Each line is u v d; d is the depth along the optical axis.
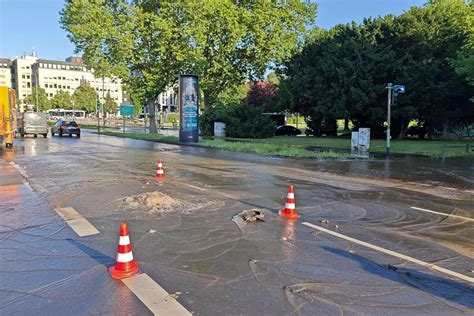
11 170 13.62
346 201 9.22
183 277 4.57
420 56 35.53
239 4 37.91
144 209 7.82
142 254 5.31
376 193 10.40
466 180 12.94
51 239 5.93
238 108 39.97
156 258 5.17
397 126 38.78
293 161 18.42
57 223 6.80
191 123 29.77
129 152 21.55
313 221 7.22
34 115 35.84
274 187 10.87
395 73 33.97
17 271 4.71
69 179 11.68
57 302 3.94
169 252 5.40
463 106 34.88
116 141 31.77
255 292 4.20
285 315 3.72
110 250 5.48
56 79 159.75
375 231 6.64
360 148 23.98
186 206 8.16
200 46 33.69
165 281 4.46
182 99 29.58
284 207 8.28
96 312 3.75
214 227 6.65
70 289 4.23
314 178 12.95
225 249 5.55
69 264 4.95
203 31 33.00
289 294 4.17
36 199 8.77
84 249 5.50
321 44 41.97
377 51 34.97
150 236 6.09
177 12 33.22
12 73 164.12
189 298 4.05
